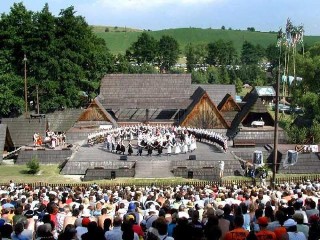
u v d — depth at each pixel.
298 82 120.38
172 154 74.25
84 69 123.19
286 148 75.56
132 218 23.08
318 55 115.81
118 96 113.38
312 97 99.75
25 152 75.56
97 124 95.44
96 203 31.23
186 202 32.44
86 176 65.88
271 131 84.19
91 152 76.19
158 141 73.94
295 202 27.48
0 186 52.62
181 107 105.06
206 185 52.28
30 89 107.50
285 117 124.81
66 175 68.06
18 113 102.50
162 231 19.67
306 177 62.81
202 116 92.06
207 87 116.31
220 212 24.36
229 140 86.56
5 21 111.56
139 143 74.44
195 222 22.09
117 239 20.31
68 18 113.00
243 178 65.25
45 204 31.41
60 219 26.06
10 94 99.50
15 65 110.38
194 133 85.94
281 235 19.89
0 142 76.44
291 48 140.38
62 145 81.94
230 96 101.12
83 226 22.70
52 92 106.25
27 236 20.89
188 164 68.88
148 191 43.25
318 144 80.25
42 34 108.25
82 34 116.62
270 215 23.86
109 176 66.12
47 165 74.44
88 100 123.75
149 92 113.81
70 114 102.31
